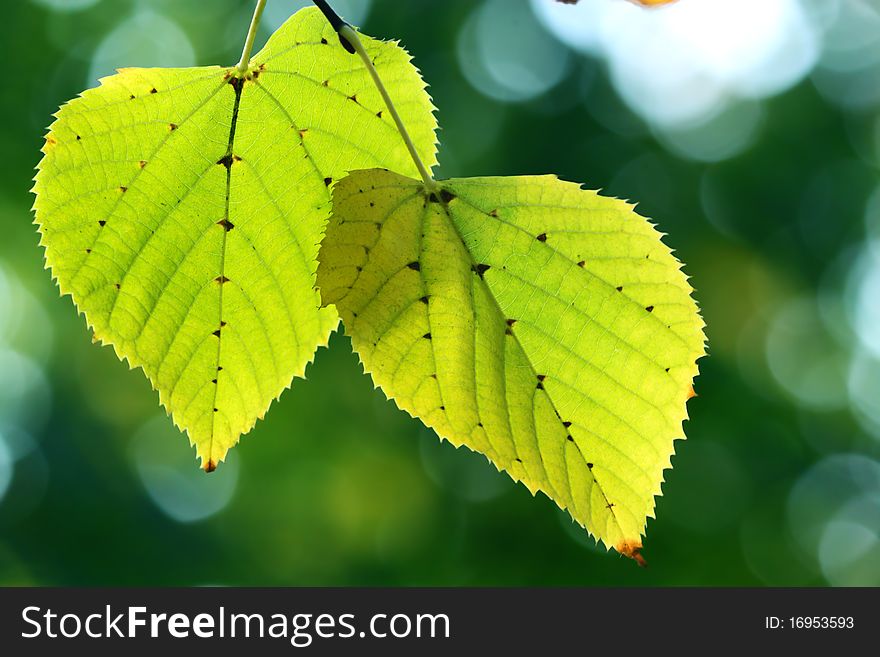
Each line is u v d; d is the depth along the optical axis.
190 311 1.63
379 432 8.33
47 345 8.68
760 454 8.50
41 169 1.57
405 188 1.60
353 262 1.59
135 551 8.66
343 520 8.70
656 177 8.37
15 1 8.10
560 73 8.49
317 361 8.10
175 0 8.16
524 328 1.63
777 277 8.61
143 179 1.62
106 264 1.60
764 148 8.78
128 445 8.77
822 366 9.25
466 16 8.49
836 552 9.36
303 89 1.65
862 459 9.29
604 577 8.09
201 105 1.63
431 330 1.62
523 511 8.21
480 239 1.62
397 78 1.66
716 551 8.21
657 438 1.60
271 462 8.59
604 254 1.60
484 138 8.33
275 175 1.65
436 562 8.38
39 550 8.55
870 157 8.99
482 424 1.63
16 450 8.77
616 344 1.61
